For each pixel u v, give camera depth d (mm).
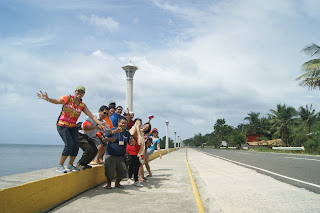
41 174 4562
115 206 4293
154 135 8578
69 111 4801
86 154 5418
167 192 5520
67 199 4652
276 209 4191
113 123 6891
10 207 3156
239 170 9773
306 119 37625
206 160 15898
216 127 89688
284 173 8469
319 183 6496
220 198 5004
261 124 61375
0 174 19438
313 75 21188
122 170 5848
